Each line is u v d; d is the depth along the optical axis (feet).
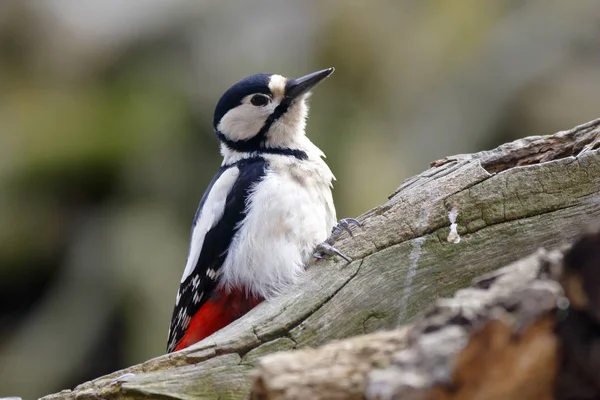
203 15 50.31
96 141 46.62
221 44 50.03
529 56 50.85
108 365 43.09
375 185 48.52
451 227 19.03
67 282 44.29
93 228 45.55
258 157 25.38
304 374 11.75
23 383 42.09
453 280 18.99
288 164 24.40
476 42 51.65
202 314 23.99
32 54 48.52
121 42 48.98
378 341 12.00
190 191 47.32
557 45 50.90
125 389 17.07
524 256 18.89
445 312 10.98
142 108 47.91
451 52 51.52
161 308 43.14
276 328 18.42
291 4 51.16
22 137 46.42
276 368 11.82
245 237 23.09
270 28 50.62
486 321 10.57
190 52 49.73
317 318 18.76
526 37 51.31
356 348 11.94
